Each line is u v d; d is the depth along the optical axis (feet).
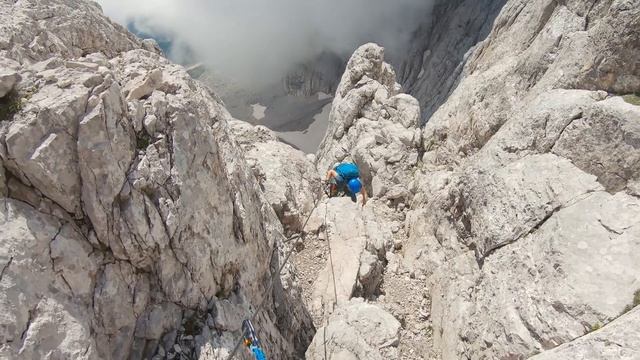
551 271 34.47
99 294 21.47
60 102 19.75
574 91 44.80
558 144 42.24
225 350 26.50
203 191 27.37
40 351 17.88
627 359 25.00
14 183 19.33
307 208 62.59
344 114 92.02
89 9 46.83
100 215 21.33
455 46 347.36
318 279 50.39
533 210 39.86
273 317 36.50
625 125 36.60
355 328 37.68
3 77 19.24
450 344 42.37
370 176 79.56
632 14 41.78
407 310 50.11
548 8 68.90
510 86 65.46
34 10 35.01
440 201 57.72
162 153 24.40
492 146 50.06
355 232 57.06
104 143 20.89
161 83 26.73
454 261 49.49
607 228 33.94
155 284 24.82
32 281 18.45
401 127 83.35
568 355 27.07
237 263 31.63
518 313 35.22
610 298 30.53
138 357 23.56
